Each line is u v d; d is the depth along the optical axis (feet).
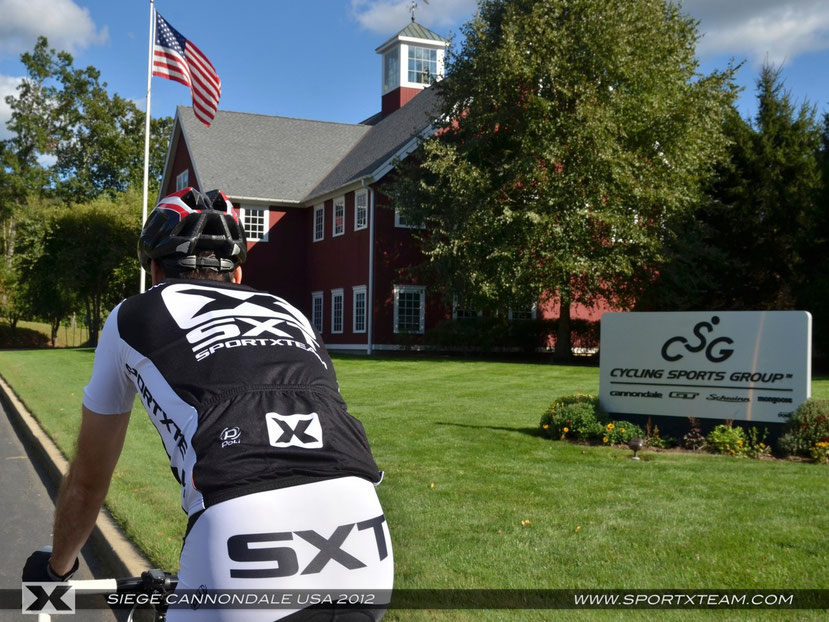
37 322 190.90
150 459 28.35
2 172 184.85
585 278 80.43
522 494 22.00
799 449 28.45
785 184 86.58
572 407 32.48
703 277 85.40
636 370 32.86
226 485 5.46
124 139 196.34
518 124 77.05
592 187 74.23
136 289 135.74
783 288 89.25
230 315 6.56
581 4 73.92
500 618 13.28
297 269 116.47
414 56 125.90
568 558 16.31
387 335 97.76
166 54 67.31
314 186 118.01
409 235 99.19
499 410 41.81
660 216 81.61
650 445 31.09
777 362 29.91
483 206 75.51
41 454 31.73
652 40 76.28
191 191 7.26
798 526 18.42
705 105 76.02
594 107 72.43
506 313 85.76
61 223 126.82
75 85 198.39
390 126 115.14
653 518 19.27
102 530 19.13
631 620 13.12
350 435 6.15
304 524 5.47
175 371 6.06
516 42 75.31
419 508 20.47
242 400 5.90
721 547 16.88
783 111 88.99
